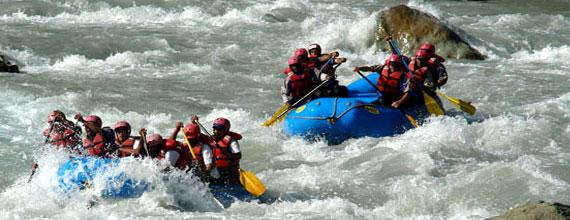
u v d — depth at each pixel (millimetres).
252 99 41000
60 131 27219
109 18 64000
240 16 65125
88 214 22969
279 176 27688
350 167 28562
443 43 53062
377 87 34969
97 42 53219
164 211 23281
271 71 48750
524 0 79500
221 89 43250
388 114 32938
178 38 56500
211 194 24125
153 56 50656
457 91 42781
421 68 34469
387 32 55156
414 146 29875
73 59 49688
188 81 45000
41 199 24234
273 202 24578
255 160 30109
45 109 37094
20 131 33469
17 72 45188
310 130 32562
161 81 44719
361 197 25312
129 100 39625
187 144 25000
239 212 23422
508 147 30797
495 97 41344
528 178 25500
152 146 24688
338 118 32250
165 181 24219
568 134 32188
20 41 52781
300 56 34062
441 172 27125
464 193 24953
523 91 42656
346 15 68125
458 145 30266
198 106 39062
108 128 26578
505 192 24797
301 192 25750
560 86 44031
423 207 24266
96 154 26047
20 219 22719
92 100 39000
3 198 24406
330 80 34656
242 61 51156
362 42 56031
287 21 65438
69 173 24484
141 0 68188
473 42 55688
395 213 23891
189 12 65812
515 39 57625
